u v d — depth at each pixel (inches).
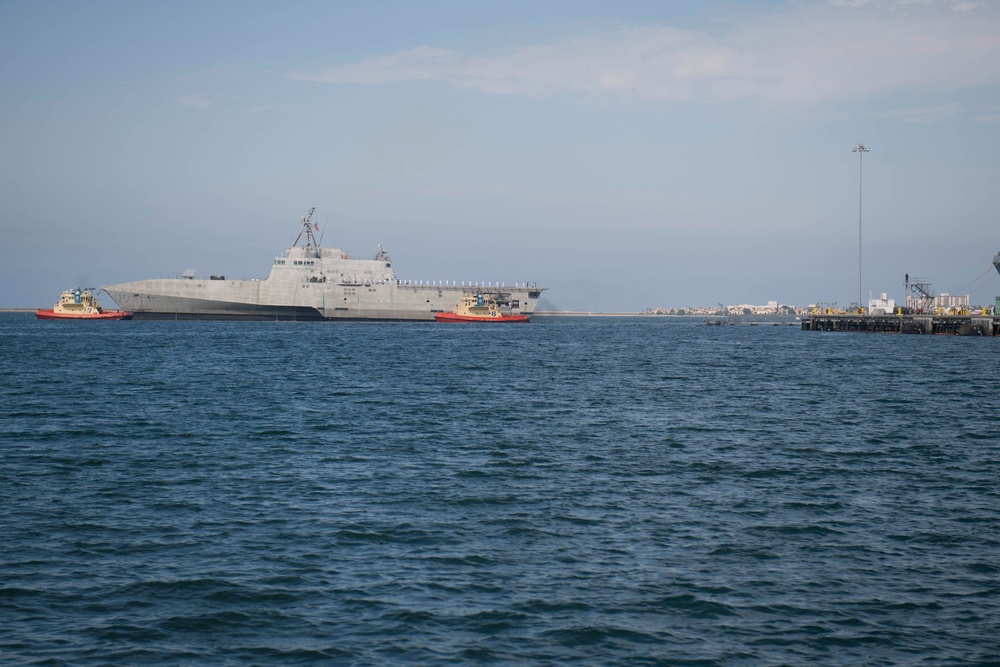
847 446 1647.4
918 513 1152.8
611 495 1238.3
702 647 743.1
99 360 3796.8
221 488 1267.2
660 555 970.1
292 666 701.9
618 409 2188.7
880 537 1043.9
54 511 1136.2
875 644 751.7
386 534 1037.2
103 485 1285.7
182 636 754.8
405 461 1473.9
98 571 905.5
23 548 978.7
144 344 5064.0
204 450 1571.1
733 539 1031.0
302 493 1237.1
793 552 984.9
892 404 2309.3
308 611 806.5
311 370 3304.6
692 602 836.0
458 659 714.8
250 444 1635.1
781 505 1190.3
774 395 2527.1
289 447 1605.6
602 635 761.6
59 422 1908.2
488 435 1754.4
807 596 853.8
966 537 1045.8
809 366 3681.1
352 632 763.4
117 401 2289.6
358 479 1330.0
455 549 983.0
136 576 892.0
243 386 2687.0
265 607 815.1
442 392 2549.2
